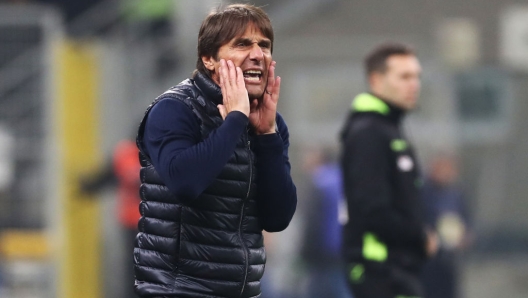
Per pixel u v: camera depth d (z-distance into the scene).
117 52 39.59
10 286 34.91
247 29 14.90
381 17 40.47
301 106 39.94
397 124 23.41
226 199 14.91
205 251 14.85
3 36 35.38
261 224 15.53
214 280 14.91
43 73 35.38
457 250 37.19
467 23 41.00
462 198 37.31
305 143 39.66
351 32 40.28
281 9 40.25
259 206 15.43
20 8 35.69
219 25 14.92
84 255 37.56
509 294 39.94
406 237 22.80
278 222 15.52
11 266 34.97
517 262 40.12
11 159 35.16
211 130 14.90
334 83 40.03
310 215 36.25
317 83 40.06
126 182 36.22
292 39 40.16
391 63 23.22
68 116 37.50
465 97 40.94
